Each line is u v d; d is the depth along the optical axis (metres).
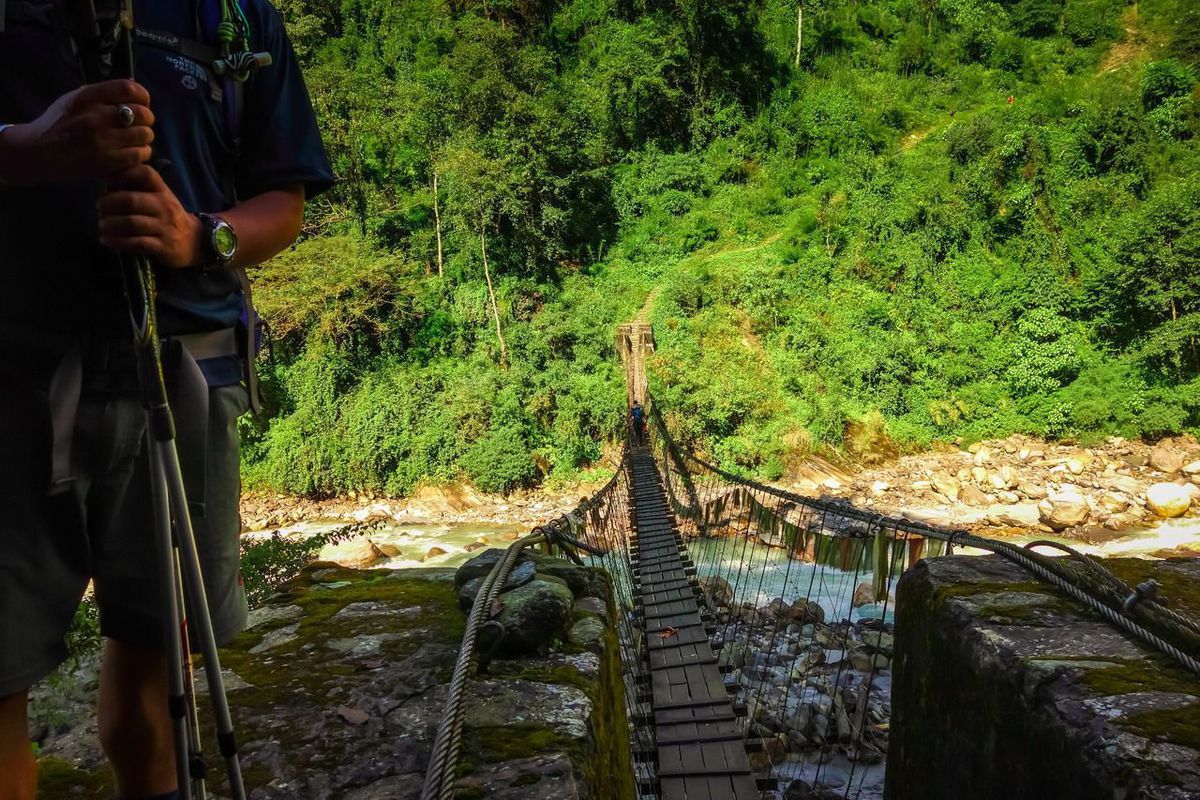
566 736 1.45
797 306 26.44
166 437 0.70
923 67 39.50
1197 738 1.29
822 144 33.88
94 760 1.51
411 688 1.71
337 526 19.34
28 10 0.87
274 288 24.95
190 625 1.02
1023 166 28.73
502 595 1.99
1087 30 40.47
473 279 28.27
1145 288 23.88
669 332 25.70
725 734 3.78
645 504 11.10
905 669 2.39
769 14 40.62
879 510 18.06
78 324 0.89
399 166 31.70
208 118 0.98
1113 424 22.31
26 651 0.90
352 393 24.00
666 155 33.91
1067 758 1.41
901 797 2.41
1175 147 29.53
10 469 0.87
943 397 24.14
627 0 39.25
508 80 31.12
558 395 24.16
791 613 8.84
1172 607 1.91
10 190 0.86
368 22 39.75
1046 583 2.13
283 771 1.40
